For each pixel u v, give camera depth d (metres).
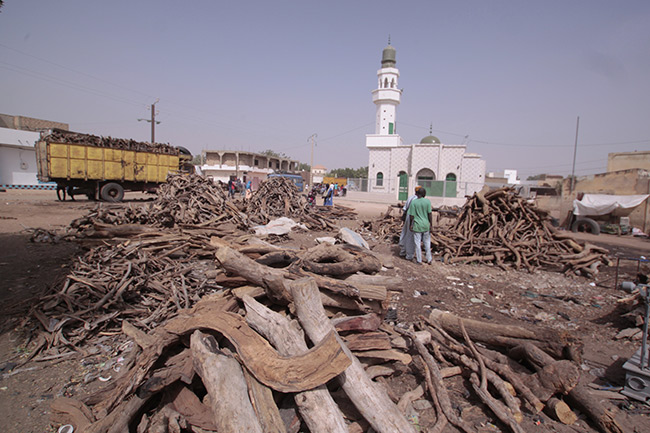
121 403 2.59
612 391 3.42
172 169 20.41
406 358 3.28
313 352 2.49
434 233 9.73
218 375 2.40
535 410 2.99
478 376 3.35
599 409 2.89
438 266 8.14
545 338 3.52
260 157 57.91
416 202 8.06
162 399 2.60
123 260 5.64
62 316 4.20
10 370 3.44
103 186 17.91
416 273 7.51
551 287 6.98
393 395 3.09
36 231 8.89
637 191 16.62
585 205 15.77
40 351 3.78
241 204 13.79
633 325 4.95
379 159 41.44
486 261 8.69
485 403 3.03
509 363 3.65
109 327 4.34
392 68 45.34
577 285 7.12
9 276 5.98
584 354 4.21
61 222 11.68
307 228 12.75
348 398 2.79
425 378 3.33
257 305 3.12
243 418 2.18
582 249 8.90
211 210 11.55
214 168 52.94
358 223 14.91
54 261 6.90
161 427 2.33
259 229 10.37
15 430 2.65
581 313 5.56
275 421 2.27
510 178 62.84
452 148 37.44
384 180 40.75
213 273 5.98
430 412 3.01
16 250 7.70
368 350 3.32
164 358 3.02
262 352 2.62
